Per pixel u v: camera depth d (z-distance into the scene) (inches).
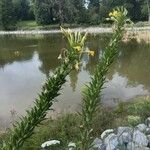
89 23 3964.1
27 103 832.3
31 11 4918.8
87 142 168.7
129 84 994.7
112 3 3786.9
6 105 816.9
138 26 3238.2
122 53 1626.5
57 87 124.6
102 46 1932.8
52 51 1883.6
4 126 658.2
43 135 521.3
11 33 4079.7
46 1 4375.0
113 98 826.2
